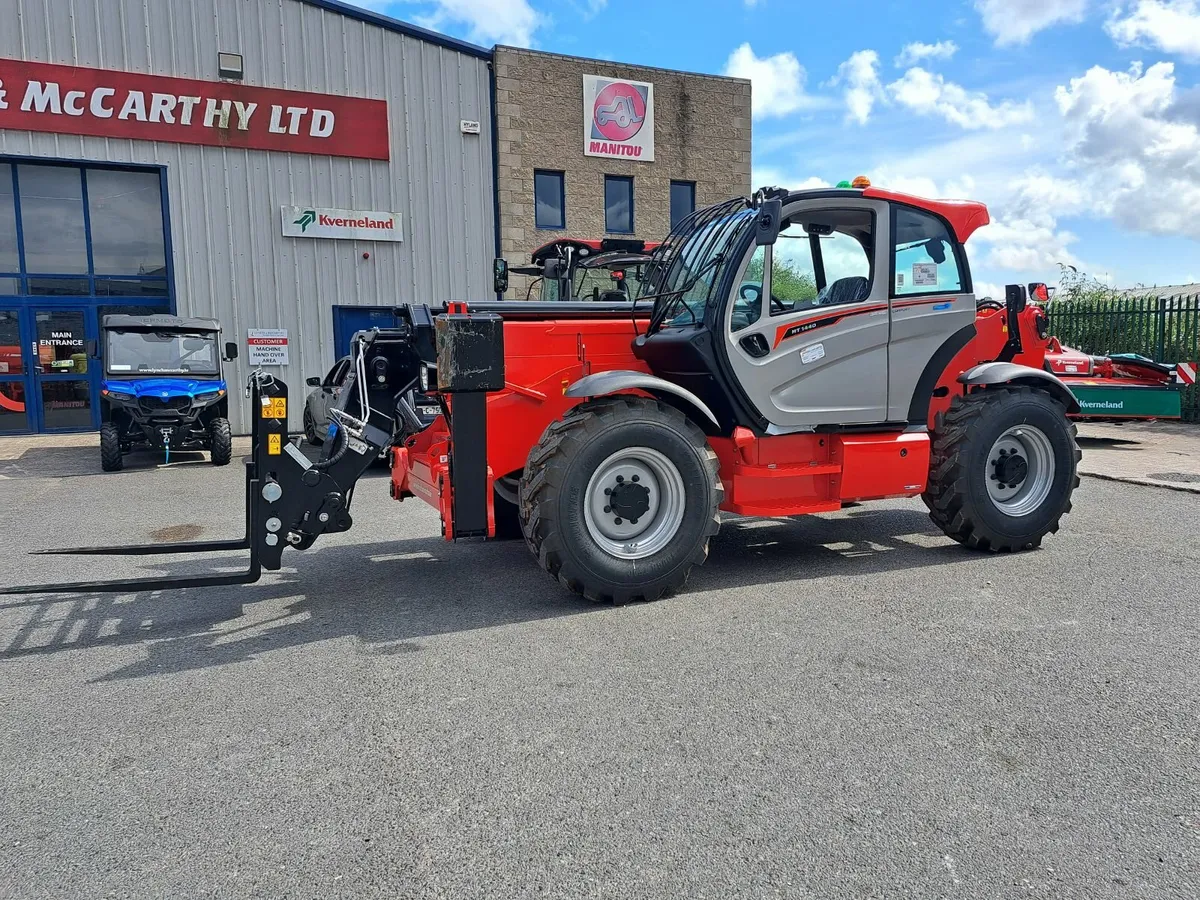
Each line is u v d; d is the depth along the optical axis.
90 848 2.38
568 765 2.81
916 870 2.23
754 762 2.81
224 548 4.80
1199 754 2.84
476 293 16.06
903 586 4.87
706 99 17.67
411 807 2.57
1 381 14.07
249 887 2.19
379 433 4.87
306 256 14.82
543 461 4.46
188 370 11.42
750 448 5.00
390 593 4.93
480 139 15.87
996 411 5.41
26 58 13.06
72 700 3.42
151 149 13.81
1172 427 12.96
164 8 13.62
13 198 13.80
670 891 2.16
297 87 14.47
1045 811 2.51
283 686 3.53
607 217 17.30
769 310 5.00
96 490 9.04
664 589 4.66
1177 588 4.73
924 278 5.34
